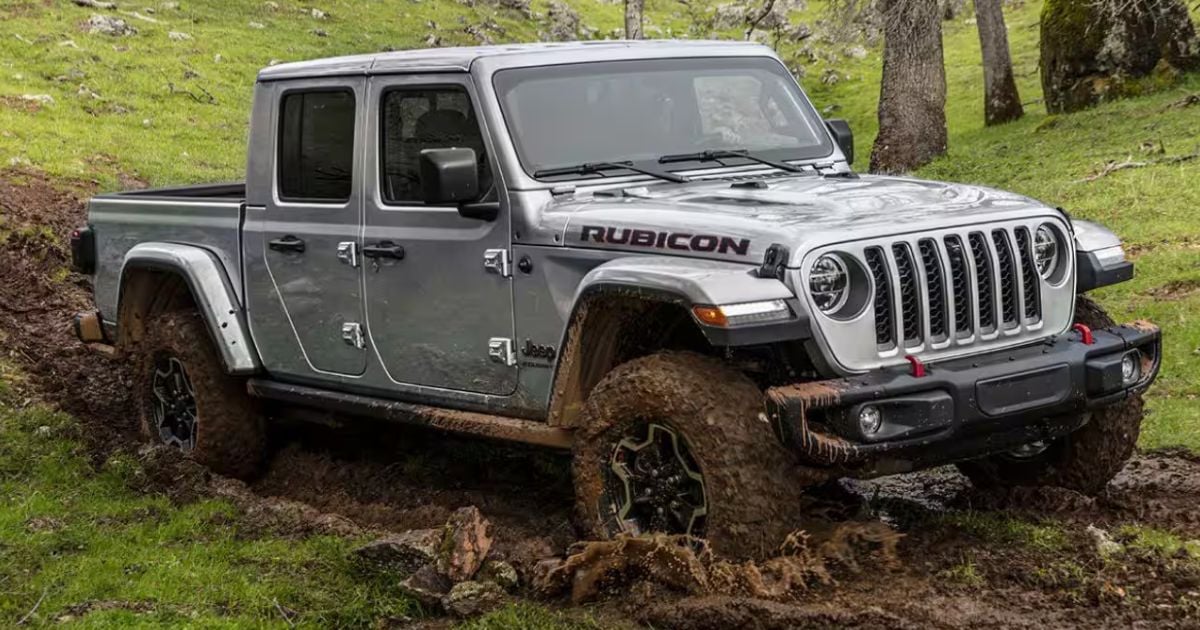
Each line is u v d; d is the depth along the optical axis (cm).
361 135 604
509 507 616
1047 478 581
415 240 579
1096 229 562
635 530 497
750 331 442
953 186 560
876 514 575
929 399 461
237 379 700
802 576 460
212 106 2498
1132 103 2386
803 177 584
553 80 571
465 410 582
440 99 574
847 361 464
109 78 2534
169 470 684
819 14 4412
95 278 790
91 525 595
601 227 511
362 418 687
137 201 746
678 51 610
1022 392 481
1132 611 437
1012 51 3662
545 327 533
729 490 458
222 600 495
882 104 2384
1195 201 1424
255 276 666
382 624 474
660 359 485
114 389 873
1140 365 532
